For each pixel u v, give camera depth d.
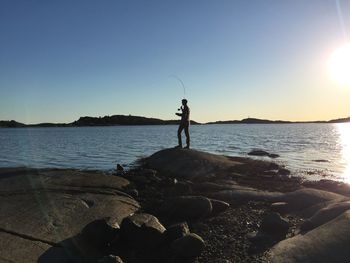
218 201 10.86
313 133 86.50
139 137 68.19
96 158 28.73
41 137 72.81
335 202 10.24
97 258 7.72
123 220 8.65
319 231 7.65
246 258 7.57
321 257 6.82
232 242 8.39
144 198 12.37
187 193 12.83
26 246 7.67
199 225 9.41
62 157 29.89
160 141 53.00
